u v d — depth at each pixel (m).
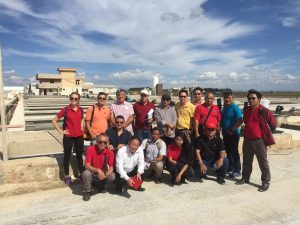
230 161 6.59
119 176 5.33
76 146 5.64
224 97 6.48
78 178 5.84
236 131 6.41
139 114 6.52
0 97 5.43
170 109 6.55
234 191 5.57
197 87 7.12
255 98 5.64
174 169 5.82
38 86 73.12
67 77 76.75
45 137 8.88
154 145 5.99
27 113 16.14
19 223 4.17
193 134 6.48
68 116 5.50
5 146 5.54
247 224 4.24
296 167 7.31
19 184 5.36
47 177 5.63
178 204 4.91
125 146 5.48
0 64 5.33
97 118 5.88
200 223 4.24
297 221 4.37
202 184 5.96
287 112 17.98
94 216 4.42
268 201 5.11
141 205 4.84
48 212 4.54
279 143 9.14
